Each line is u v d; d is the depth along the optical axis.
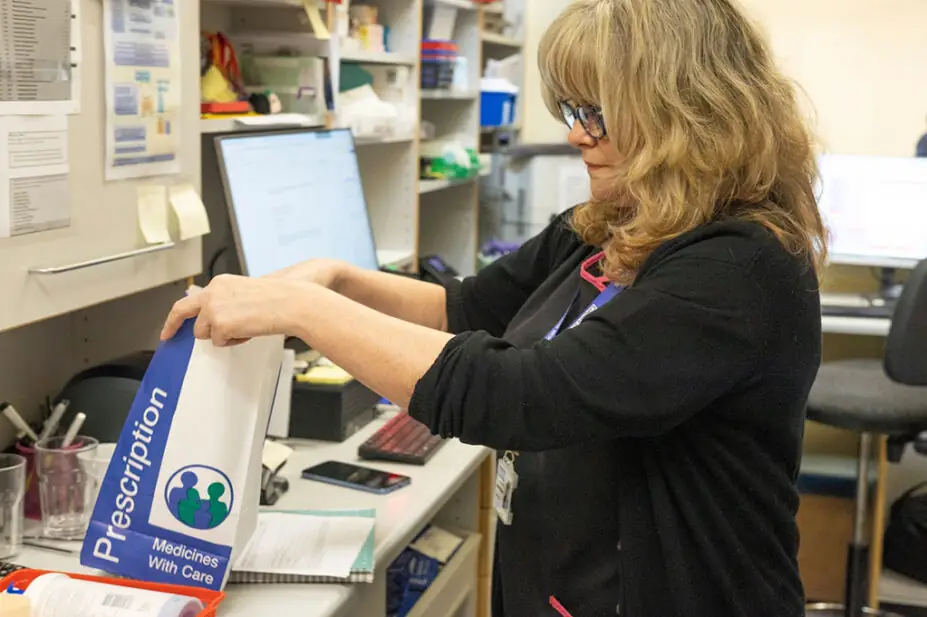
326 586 1.20
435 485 1.55
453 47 2.72
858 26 3.37
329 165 2.09
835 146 3.47
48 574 1.07
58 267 1.22
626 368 0.95
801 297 1.01
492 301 1.48
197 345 1.13
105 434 1.47
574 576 1.17
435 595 1.71
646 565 1.08
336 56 2.05
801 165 1.07
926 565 2.75
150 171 1.42
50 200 1.21
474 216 3.14
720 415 1.05
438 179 2.77
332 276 1.43
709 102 1.00
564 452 1.16
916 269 2.24
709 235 1.00
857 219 2.95
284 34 2.05
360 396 1.80
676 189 1.01
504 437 0.98
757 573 1.08
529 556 1.22
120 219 1.36
